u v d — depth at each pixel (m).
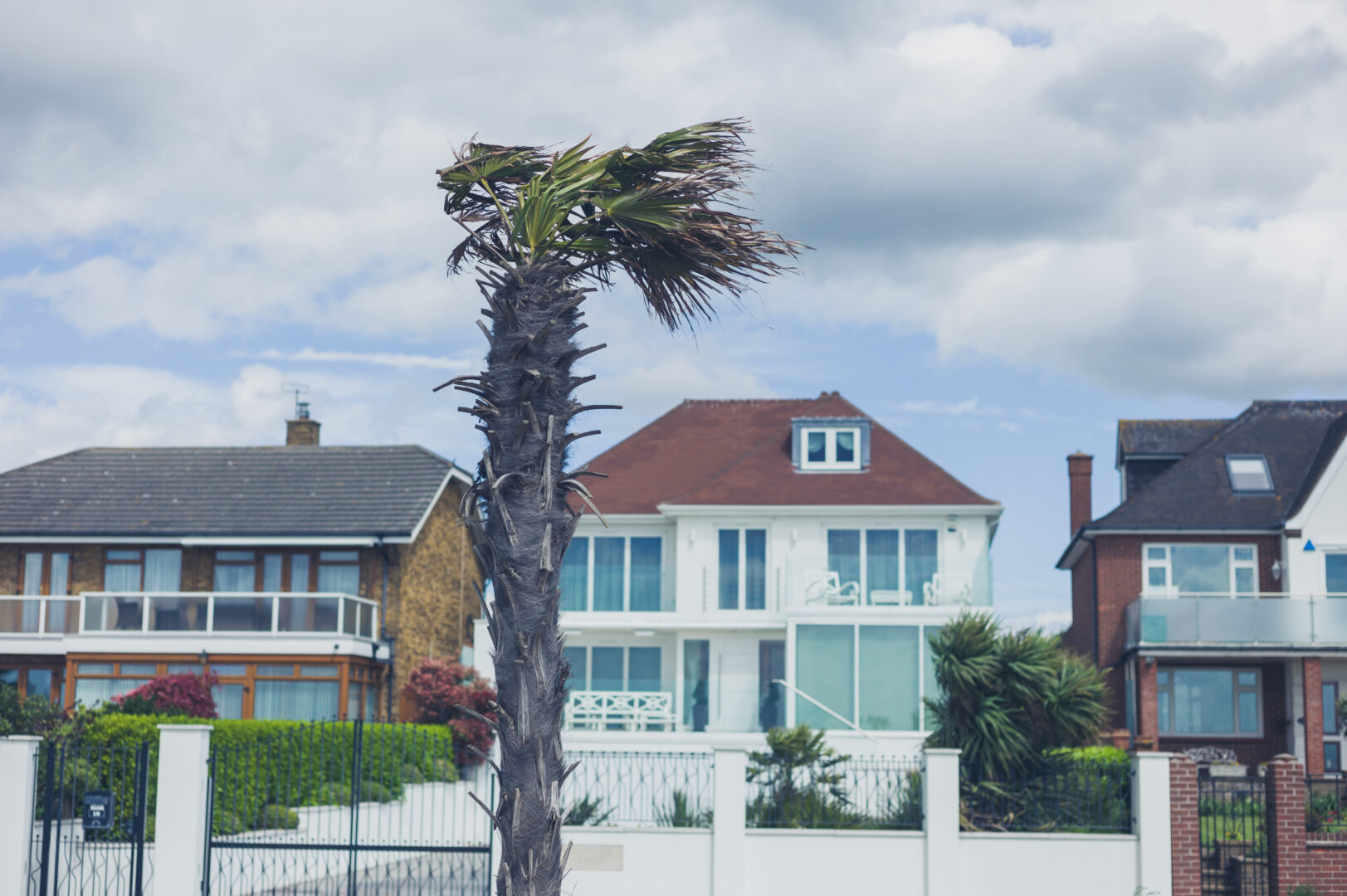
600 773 21.59
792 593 28.44
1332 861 15.58
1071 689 19.80
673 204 7.66
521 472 7.16
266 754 18.30
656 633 30.84
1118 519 30.77
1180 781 15.77
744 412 35.59
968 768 19.30
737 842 16.02
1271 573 30.20
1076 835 15.77
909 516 30.12
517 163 7.94
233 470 34.59
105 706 21.78
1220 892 15.96
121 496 33.56
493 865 15.73
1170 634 28.88
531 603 7.12
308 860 18.75
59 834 15.05
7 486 34.03
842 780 17.62
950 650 20.28
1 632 31.09
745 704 27.61
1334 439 31.00
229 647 29.84
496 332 7.34
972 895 15.74
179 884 15.24
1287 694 29.45
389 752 23.61
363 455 35.03
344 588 32.16
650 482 32.81
